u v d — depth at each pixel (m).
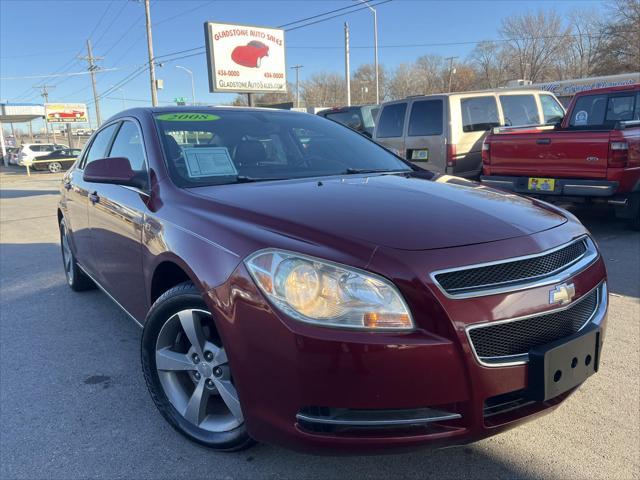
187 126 3.34
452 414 1.93
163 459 2.54
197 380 2.56
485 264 1.98
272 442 2.07
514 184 7.39
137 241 2.93
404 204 2.42
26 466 2.51
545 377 2.00
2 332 4.20
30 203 15.05
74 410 3.00
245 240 2.15
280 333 1.93
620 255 5.96
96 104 52.16
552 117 10.54
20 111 47.12
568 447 2.57
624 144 6.23
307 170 3.28
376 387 1.86
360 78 80.69
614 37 43.69
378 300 1.88
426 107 9.05
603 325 2.33
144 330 2.67
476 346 1.91
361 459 2.52
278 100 80.50
